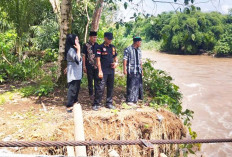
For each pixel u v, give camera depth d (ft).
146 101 21.21
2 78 24.32
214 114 36.27
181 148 20.72
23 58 31.24
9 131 14.08
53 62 36.19
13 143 5.15
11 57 29.14
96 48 17.22
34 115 16.46
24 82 24.08
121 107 18.86
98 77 17.39
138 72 19.53
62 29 20.47
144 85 25.40
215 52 121.39
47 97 19.88
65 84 21.48
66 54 15.99
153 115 18.11
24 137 13.57
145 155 16.83
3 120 15.49
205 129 30.94
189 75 63.77
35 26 39.04
